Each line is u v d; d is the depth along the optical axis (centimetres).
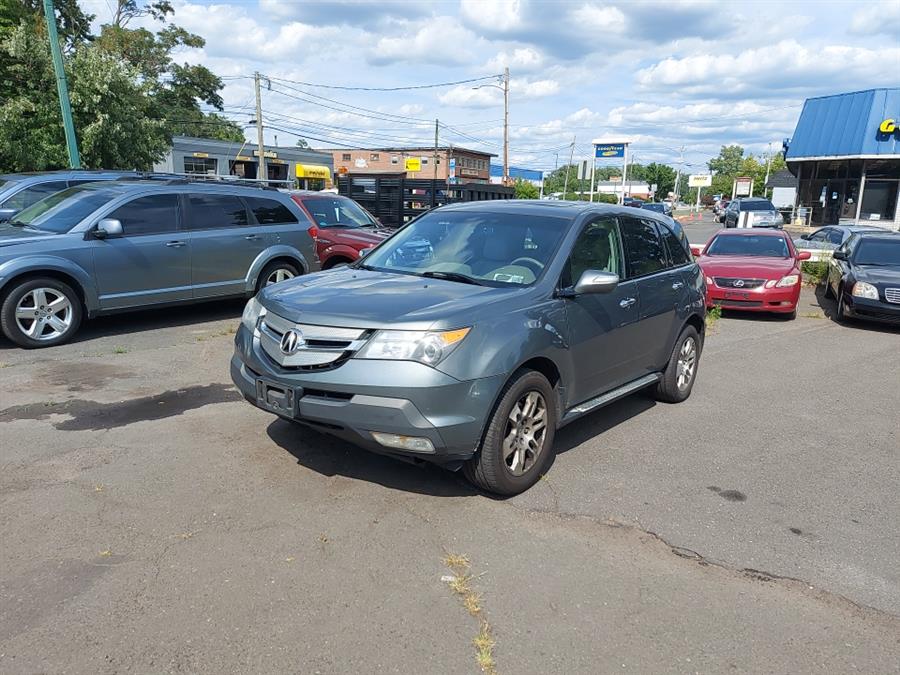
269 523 371
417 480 432
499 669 269
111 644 273
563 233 489
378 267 514
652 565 352
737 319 1176
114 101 2075
